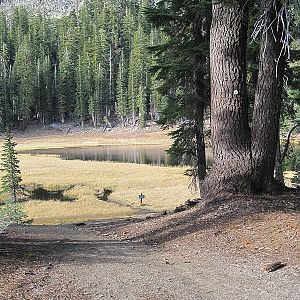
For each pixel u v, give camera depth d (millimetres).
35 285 4902
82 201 28062
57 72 114750
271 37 8656
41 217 24156
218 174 9055
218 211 8297
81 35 117875
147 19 13328
